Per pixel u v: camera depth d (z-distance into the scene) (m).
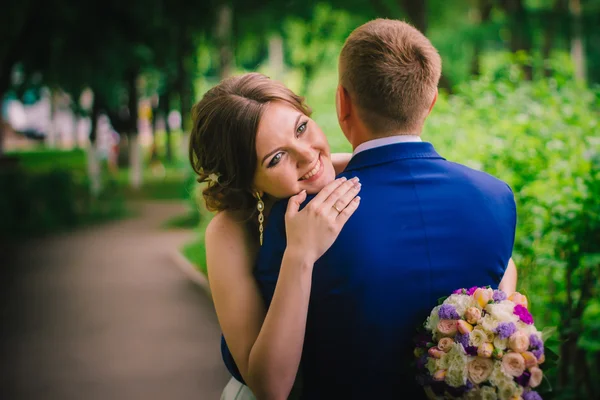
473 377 1.50
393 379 1.58
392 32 1.61
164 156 41.78
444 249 1.56
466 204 1.60
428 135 4.62
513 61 5.09
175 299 7.89
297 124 1.68
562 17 12.40
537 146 3.62
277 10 16.41
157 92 27.34
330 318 1.56
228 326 1.71
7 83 15.85
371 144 1.63
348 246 1.53
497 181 1.69
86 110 21.02
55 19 14.38
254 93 1.71
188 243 11.66
